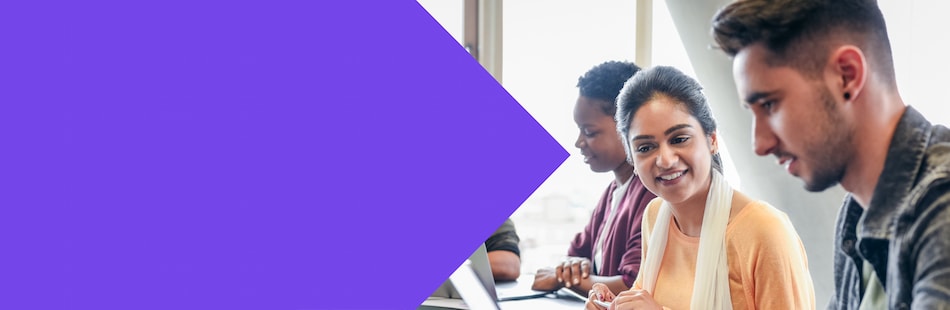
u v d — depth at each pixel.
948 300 1.39
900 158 1.47
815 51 1.54
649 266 1.93
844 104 1.53
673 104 1.83
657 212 1.92
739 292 1.75
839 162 1.55
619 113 1.95
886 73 1.48
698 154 1.80
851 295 1.57
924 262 1.44
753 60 1.64
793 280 1.66
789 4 1.56
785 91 1.60
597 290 2.05
